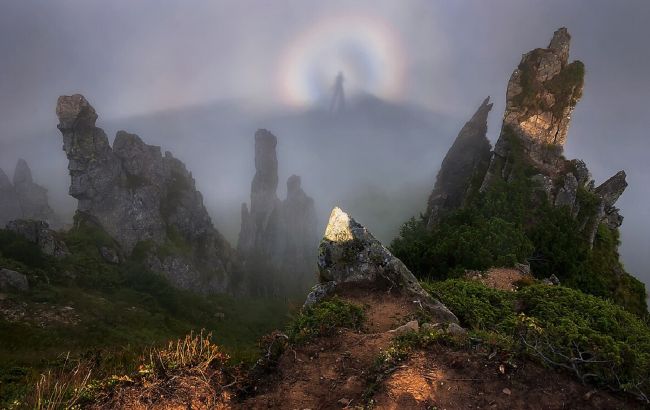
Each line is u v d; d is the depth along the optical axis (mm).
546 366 6207
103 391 6398
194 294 87500
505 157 42250
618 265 36938
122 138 90938
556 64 43375
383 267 11602
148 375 6539
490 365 6273
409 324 8477
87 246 75375
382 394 5801
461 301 12266
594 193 40188
